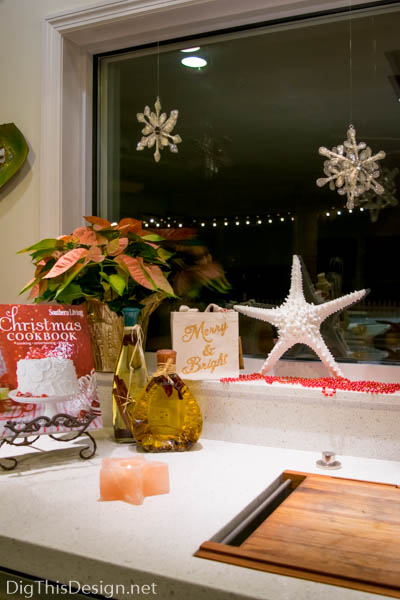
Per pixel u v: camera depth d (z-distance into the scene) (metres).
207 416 1.44
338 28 1.52
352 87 1.50
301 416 1.34
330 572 0.76
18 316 1.31
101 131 1.84
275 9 1.54
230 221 1.64
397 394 1.25
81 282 1.55
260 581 0.74
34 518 0.95
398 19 1.45
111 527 0.91
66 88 1.74
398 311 1.44
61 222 1.72
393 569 0.77
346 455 1.30
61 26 1.71
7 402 1.23
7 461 1.26
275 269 1.59
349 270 1.49
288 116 1.57
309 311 1.38
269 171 1.59
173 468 1.20
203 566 0.78
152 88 1.76
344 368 1.48
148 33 1.70
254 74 1.62
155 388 1.33
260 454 1.31
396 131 1.45
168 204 1.73
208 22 1.63
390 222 1.44
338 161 1.45
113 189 1.83
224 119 1.66
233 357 1.45
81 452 1.28
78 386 1.31
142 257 1.58
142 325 1.61
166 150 1.74
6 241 1.80
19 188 1.78
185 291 1.71
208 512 0.97
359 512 0.97
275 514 0.97
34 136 1.76
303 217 1.55
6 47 1.81
